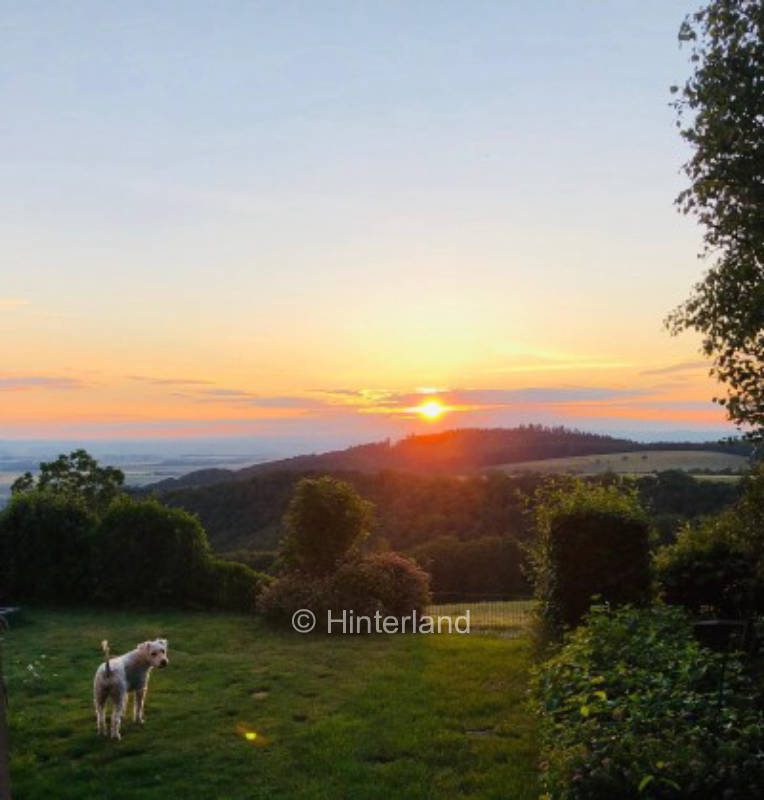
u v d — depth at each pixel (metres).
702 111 9.19
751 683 5.65
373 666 11.58
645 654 5.89
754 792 3.91
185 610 17.44
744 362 9.16
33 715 9.20
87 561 18.08
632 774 4.04
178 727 8.73
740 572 10.91
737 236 9.34
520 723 8.51
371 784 6.96
